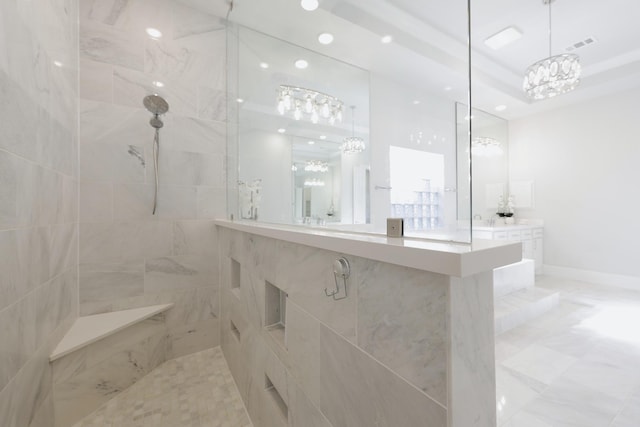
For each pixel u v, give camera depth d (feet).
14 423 3.02
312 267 2.79
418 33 3.81
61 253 4.54
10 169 3.03
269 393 3.76
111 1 5.72
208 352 6.53
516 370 5.18
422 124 3.55
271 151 5.94
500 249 1.78
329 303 2.52
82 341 4.42
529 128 13.69
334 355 2.44
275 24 6.30
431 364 1.62
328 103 5.28
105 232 5.64
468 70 2.65
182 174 6.50
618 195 11.19
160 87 6.23
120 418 4.35
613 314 8.05
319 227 3.88
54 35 4.26
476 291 1.72
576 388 4.64
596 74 10.61
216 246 6.88
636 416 3.98
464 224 2.42
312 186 5.05
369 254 1.99
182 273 6.44
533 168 13.56
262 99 6.41
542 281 11.82
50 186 4.10
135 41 5.96
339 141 4.85
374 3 4.66
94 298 5.52
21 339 3.21
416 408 1.70
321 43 5.78
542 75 7.88
